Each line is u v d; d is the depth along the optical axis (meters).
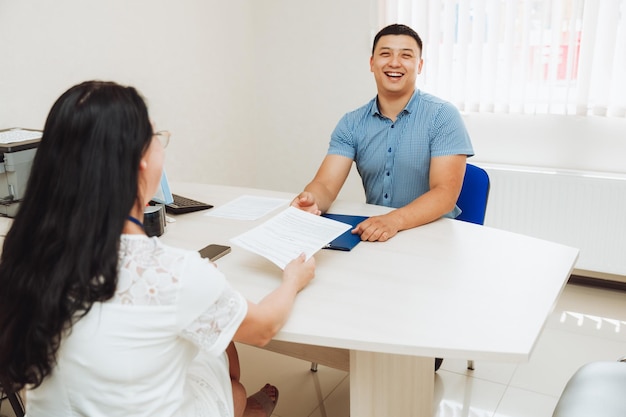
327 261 1.62
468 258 1.62
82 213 0.94
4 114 2.32
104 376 1.03
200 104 3.32
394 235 1.81
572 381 1.45
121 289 0.99
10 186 1.91
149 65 2.95
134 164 0.97
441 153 2.10
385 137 2.23
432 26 3.10
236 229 1.89
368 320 1.29
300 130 3.68
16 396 1.83
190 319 1.03
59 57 2.50
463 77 3.10
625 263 2.94
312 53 3.51
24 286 0.96
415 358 1.87
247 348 2.70
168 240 1.80
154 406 1.07
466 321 1.28
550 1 2.83
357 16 3.31
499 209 3.13
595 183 2.89
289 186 3.82
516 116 3.09
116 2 2.72
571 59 2.85
